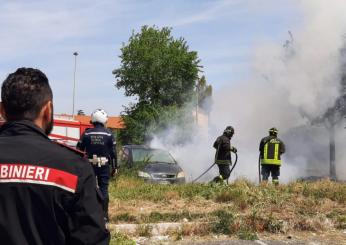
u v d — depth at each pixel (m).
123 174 14.57
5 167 2.11
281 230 7.93
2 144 2.17
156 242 7.31
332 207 9.40
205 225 7.90
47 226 2.05
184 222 8.23
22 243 2.02
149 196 10.45
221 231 7.84
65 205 2.08
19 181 2.08
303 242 7.41
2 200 2.07
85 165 2.18
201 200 10.13
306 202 9.45
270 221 8.02
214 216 8.52
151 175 14.91
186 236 7.67
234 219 8.09
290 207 9.13
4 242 2.03
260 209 8.87
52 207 2.06
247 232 7.75
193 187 11.21
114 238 7.01
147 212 8.87
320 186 10.95
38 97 2.26
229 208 9.18
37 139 2.21
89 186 2.14
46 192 2.07
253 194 9.98
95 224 2.08
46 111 2.32
